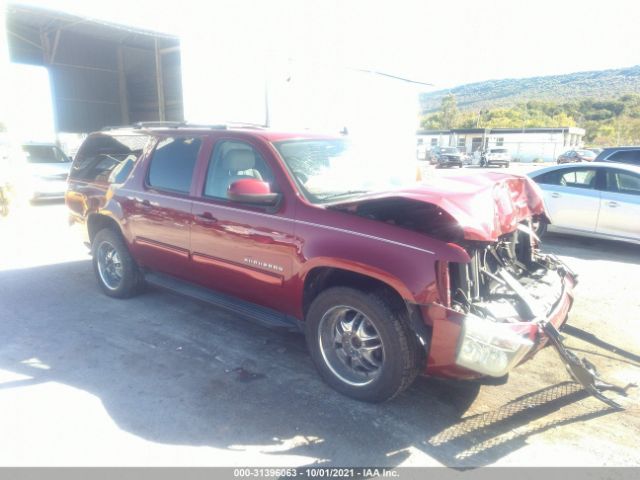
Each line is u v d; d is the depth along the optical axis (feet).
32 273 21.08
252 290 13.10
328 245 11.12
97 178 18.31
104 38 65.31
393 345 10.39
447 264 9.84
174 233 14.79
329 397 11.51
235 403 11.21
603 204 26.68
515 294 11.41
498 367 9.40
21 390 11.64
